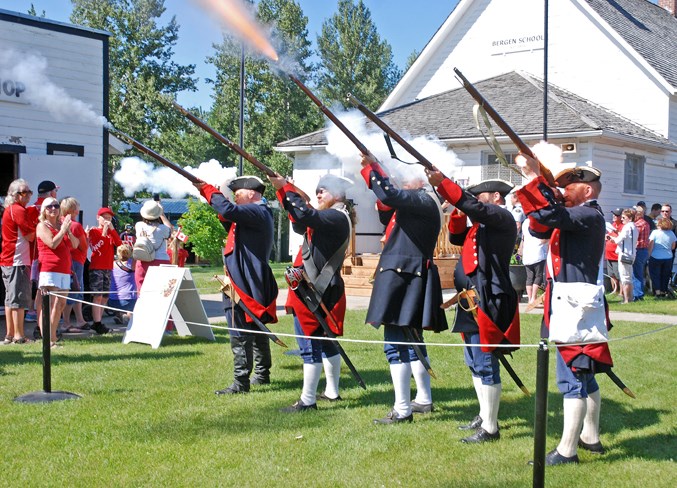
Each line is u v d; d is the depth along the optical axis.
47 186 8.89
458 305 5.07
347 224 5.71
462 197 4.75
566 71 19.88
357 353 7.95
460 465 4.51
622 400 6.04
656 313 11.52
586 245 4.45
